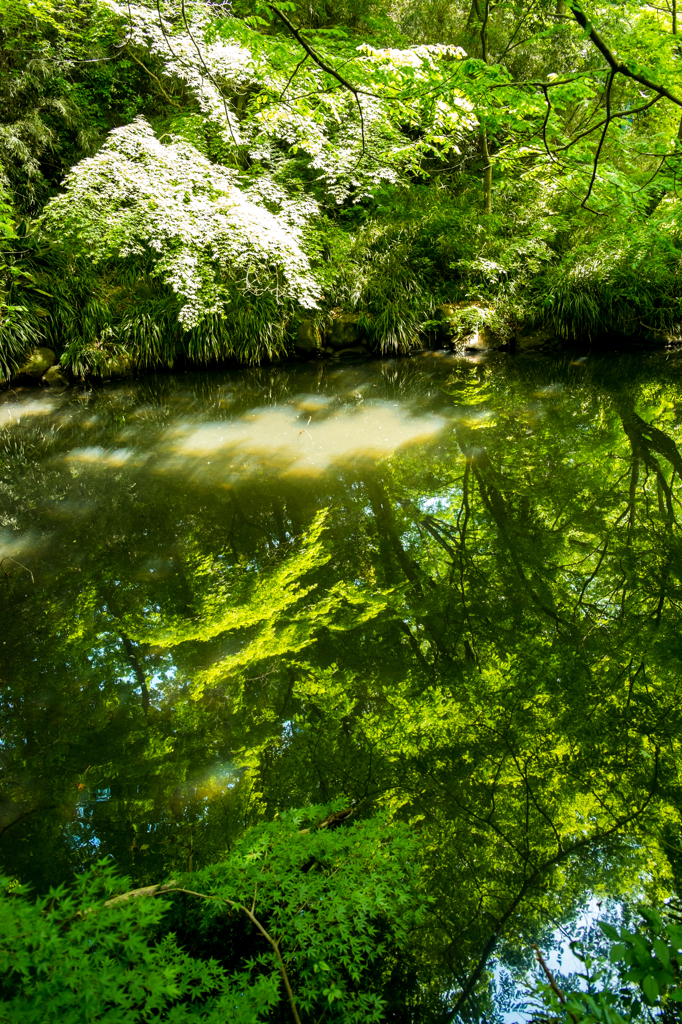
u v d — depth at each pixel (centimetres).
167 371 793
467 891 186
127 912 147
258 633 325
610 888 189
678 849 202
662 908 182
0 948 136
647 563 373
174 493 480
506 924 177
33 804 228
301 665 300
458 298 862
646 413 603
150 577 379
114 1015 128
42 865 202
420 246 891
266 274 786
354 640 316
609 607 337
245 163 902
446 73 512
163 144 843
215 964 149
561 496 456
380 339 831
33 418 655
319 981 156
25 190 839
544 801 221
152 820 218
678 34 702
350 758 244
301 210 812
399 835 195
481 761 241
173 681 293
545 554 388
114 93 916
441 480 489
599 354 811
